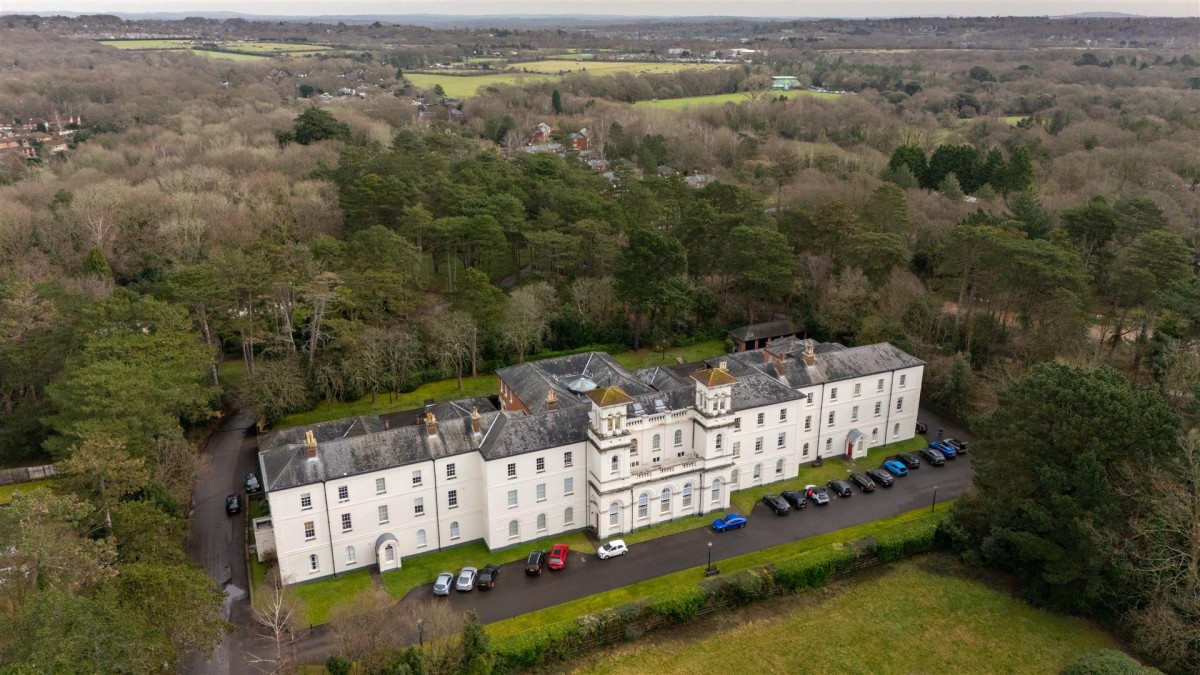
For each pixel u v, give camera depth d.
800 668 67.69
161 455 84.56
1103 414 71.38
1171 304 100.25
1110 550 68.81
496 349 123.00
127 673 51.75
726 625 72.56
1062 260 109.44
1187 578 66.12
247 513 87.44
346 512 76.94
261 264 107.81
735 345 130.88
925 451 100.62
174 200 142.88
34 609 48.59
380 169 156.00
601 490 81.75
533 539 83.75
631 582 76.94
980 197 169.25
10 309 95.06
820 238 136.75
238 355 124.06
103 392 78.88
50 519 59.75
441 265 148.38
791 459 95.75
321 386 108.12
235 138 198.38
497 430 81.62
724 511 89.06
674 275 128.75
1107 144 199.25
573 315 129.25
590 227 133.12
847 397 100.12
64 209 137.50
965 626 72.62
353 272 114.12
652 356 130.00
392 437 79.44
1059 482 71.62
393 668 60.97
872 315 122.69
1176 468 69.56
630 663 67.94
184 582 60.62
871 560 80.31
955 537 81.44
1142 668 60.72
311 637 69.44
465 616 67.69
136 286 126.44
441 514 81.38
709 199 151.75
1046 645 70.50
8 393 99.75
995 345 117.44
